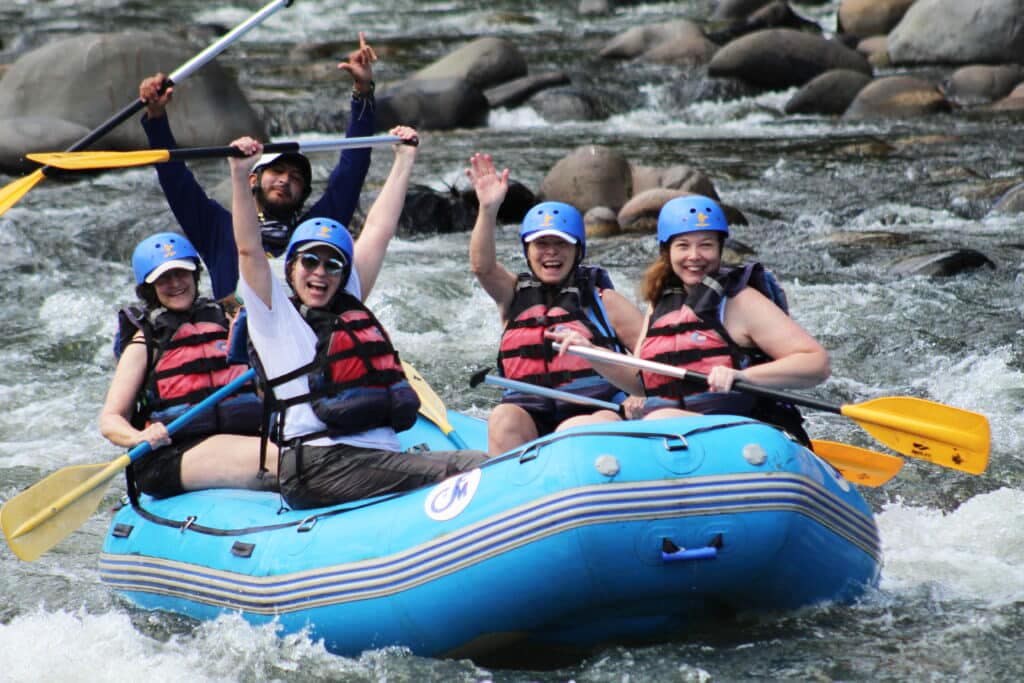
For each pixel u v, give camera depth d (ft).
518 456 50.72
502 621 50.24
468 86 203.21
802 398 54.49
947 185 151.33
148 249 62.69
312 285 56.54
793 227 137.08
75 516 60.29
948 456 55.67
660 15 292.20
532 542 48.85
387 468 55.83
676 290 58.75
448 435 70.28
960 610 56.54
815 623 54.54
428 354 101.30
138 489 64.13
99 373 100.07
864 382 93.66
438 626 51.06
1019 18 219.00
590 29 280.10
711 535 49.11
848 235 129.39
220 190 139.54
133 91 176.96
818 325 104.17
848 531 53.42
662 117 207.82
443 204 140.56
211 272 71.41
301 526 54.80
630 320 62.13
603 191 148.15
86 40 179.01
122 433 59.82
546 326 60.39
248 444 61.26
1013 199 139.33
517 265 123.75
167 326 62.95
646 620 51.90
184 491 61.82
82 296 115.03
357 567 52.42
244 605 55.11
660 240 58.70
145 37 181.47
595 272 62.08
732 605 52.29
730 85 214.28
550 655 52.54
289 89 222.28
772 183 157.28
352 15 303.07
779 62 215.10
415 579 51.06
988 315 105.60
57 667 54.03
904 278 115.65
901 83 200.75
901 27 231.30
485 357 100.68
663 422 51.06
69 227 134.21
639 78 226.17
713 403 57.21
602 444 49.57
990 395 90.07
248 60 247.50
